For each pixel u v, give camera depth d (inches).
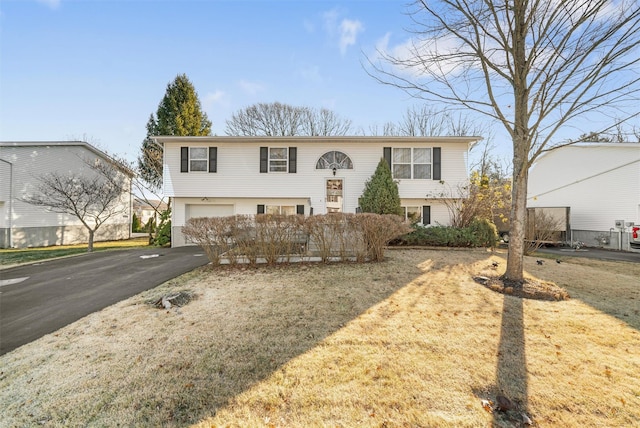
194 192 515.8
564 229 568.7
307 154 520.1
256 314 163.5
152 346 129.5
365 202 472.7
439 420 81.4
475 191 478.0
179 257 372.8
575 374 103.6
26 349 129.9
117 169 707.4
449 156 511.8
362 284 218.2
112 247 576.1
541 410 85.4
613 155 527.5
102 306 186.1
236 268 272.1
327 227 290.8
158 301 186.1
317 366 110.4
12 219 569.3
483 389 95.4
